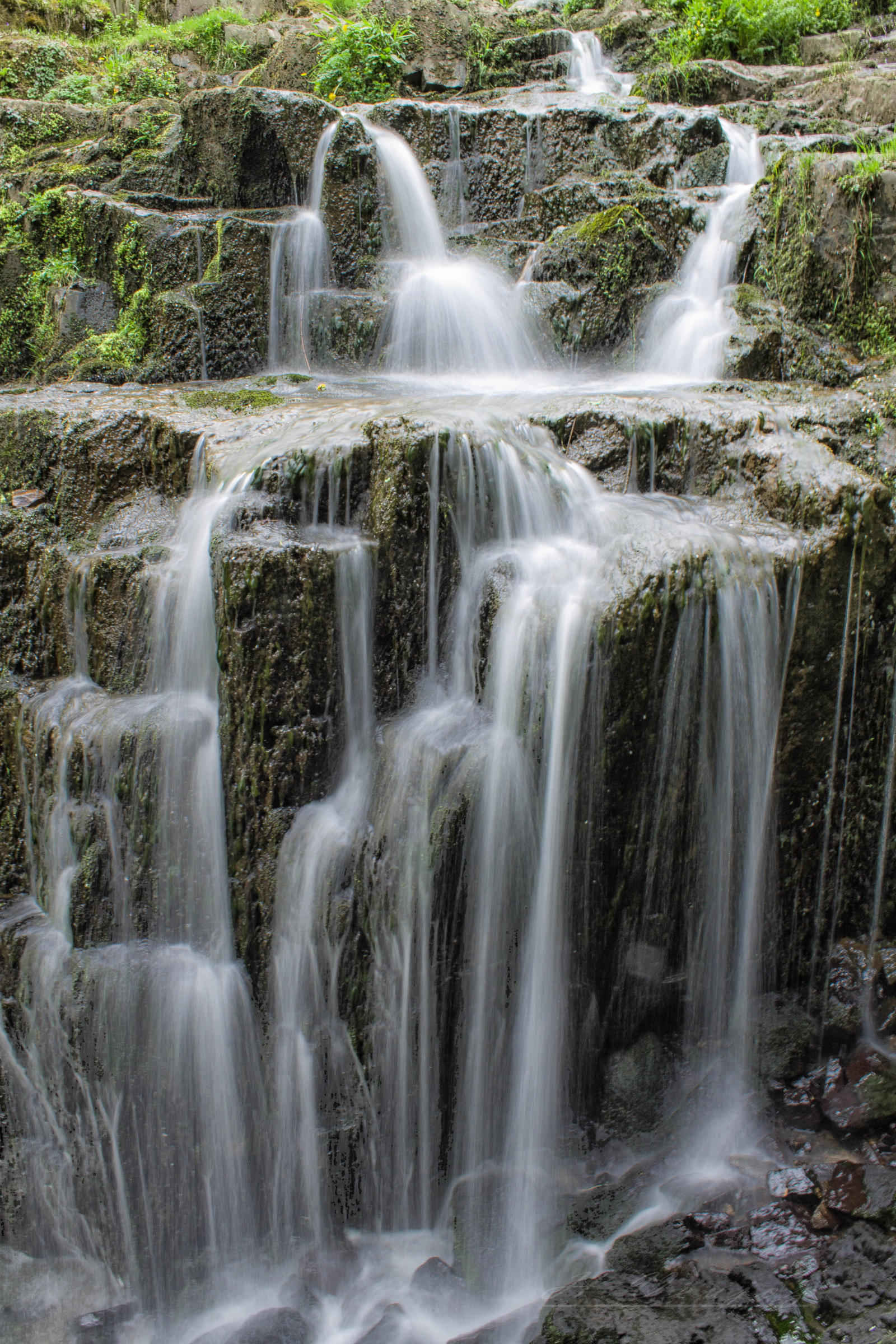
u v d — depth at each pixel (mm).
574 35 12539
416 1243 4625
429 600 4773
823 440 5203
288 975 4520
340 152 8164
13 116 10414
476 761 4371
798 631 4566
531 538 4957
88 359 7707
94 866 4727
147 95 11992
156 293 7977
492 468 4859
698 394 5809
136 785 4660
